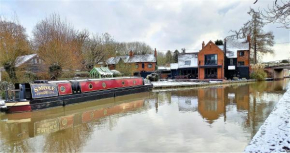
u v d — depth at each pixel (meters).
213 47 39.03
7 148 7.46
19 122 10.95
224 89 25.31
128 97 19.73
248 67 39.41
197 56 42.69
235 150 6.94
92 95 17.27
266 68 44.31
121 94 20.31
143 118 11.38
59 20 25.45
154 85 26.98
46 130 9.55
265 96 18.97
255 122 10.16
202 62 39.91
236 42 42.31
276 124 5.75
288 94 11.18
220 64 38.41
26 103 12.90
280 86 28.56
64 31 24.75
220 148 7.11
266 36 42.34
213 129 9.15
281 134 4.92
